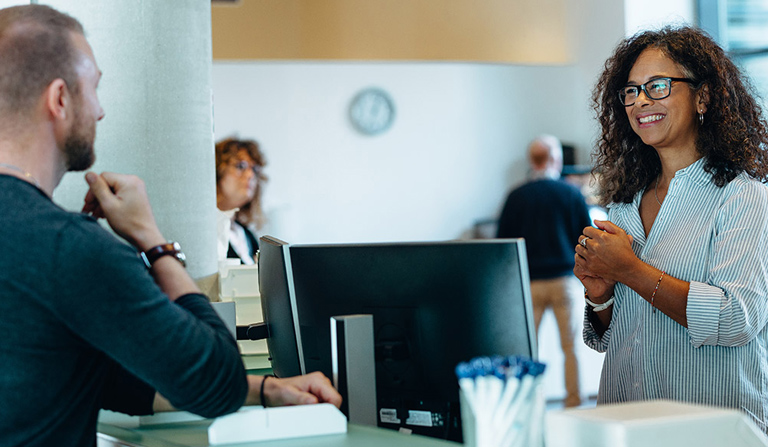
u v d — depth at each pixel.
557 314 5.19
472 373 1.04
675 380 1.87
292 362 1.67
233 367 1.20
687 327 1.79
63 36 1.23
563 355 5.20
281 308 1.67
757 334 1.83
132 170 2.00
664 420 1.07
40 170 1.21
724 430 1.10
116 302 1.09
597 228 1.93
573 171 6.53
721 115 1.87
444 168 6.55
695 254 1.85
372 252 1.58
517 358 1.07
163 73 2.04
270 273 1.73
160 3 2.03
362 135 6.39
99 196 1.32
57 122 1.22
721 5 5.84
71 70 1.22
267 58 7.32
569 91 6.73
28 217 1.10
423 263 1.53
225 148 4.15
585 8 6.64
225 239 3.15
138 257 1.16
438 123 6.52
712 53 1.89
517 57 7.14
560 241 5.19
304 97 6.27
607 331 2.08
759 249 1.77
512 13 7.14
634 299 1.96
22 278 1.09
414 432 1.60
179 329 1.13
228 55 7.25
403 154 6.47
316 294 1.65
